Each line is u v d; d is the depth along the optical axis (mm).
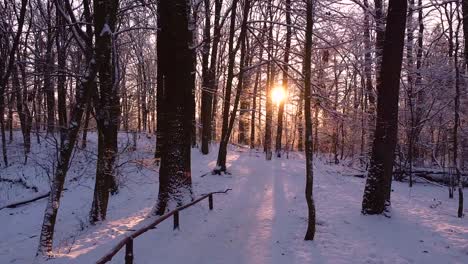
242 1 20984
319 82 19438
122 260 7180
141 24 18984
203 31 25469
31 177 19891
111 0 9039
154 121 45688
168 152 10867
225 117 18016
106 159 11656
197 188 14453
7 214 15453
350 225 10141
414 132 19734
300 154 30641
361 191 15438
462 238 9117
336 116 17734
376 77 17359
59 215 14312
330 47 14852
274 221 10484
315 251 8164
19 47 20953
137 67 34469
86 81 8586
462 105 19281
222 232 9312
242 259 7664
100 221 11352
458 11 12844
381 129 10875
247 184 16062
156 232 8930
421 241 8922
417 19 20047
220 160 18000
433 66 18266
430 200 14492
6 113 26922
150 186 16906
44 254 8086
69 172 19391
